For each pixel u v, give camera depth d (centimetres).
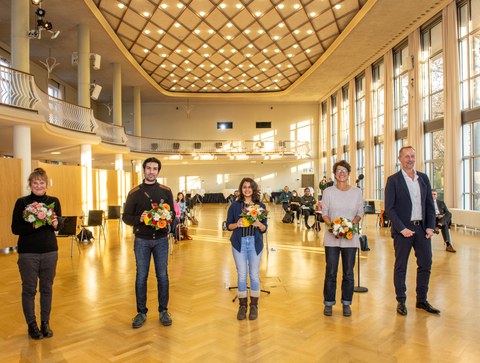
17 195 781
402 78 1452
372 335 311
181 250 744
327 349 286
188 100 2423
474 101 1062
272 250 733
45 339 310
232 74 1956
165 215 323
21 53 855
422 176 365
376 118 1683
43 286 315
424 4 1136
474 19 1057
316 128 2548
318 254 689
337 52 1556
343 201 361
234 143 2491
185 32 1410
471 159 1070
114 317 361
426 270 365
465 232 972
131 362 268
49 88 1769
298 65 1833
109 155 1667
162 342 302
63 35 1316
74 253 721
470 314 358
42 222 301
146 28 1365
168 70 1877
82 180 1174
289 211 1251
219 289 459
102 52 1492
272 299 414
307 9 1238
